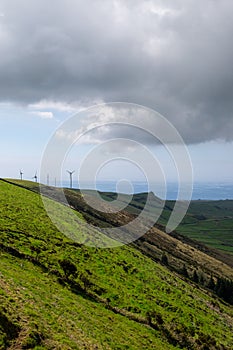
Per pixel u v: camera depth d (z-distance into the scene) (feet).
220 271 399.65
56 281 127.03
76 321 94.43
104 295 139.33
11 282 97.71
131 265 185.37
